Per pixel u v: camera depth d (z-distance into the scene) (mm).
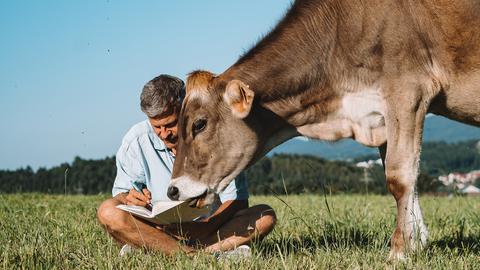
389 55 6223
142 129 6559
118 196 6410
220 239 6391
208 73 6422
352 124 6516
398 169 6211
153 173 6508
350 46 6324
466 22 6289
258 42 6570
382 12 6246
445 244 6953
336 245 6523
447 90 6406
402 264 5637
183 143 6289
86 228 7707
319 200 13656
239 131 6371
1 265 5676
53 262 5883
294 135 6762
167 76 6227
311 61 6426
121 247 6453
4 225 8047
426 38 6297
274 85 6422
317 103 6520
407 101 6207
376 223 8172
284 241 7039
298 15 6508
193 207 5777
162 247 6145
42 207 11203
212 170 6367
